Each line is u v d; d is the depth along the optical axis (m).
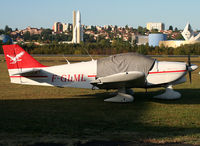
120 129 6.93
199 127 7.18
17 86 15.45
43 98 11.56
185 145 5.62
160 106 9.88
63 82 11.41
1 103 10.38
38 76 11.55
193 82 17.00
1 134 6.38
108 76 9.72
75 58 46.78
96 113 8.73
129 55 10.94
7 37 112.31
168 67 10.90
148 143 5.75
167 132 6.69
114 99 10.62
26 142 5.80
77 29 160.50
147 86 11.08
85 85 11.17
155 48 60.41
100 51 60.19
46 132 6.57
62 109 9.30
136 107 9.70
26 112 8.77
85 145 5.64
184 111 9.02
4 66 30.78
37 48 65.12
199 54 59.03
